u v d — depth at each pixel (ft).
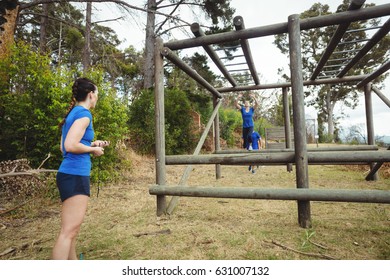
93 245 8.15
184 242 8.18
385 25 10.66
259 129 56.39
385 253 6.97
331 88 106.73
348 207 11.50
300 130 9.44
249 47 13.38
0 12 10.97
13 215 11.41
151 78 43.34
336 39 11.89
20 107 16.17
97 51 46.14
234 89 21.79
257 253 7.25
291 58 9.70
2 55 20.24
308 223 9.06
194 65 50.78
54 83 16.38
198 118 41.06
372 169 17.07
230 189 9.89
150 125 32.86
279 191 9.23
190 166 12.75
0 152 17.44
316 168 25.30
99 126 17.16
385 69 15.70
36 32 60.75
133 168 24.30
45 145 16.49
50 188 14.34
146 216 11.10
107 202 13.65
